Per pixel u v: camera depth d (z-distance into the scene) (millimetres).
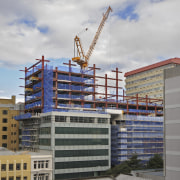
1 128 130625
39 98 112125
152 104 141750
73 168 94375
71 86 119188
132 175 63438
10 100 144875
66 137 94688
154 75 175125
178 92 51906
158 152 124375
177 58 167000
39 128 102312
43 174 88625
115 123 122188
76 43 156875
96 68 129625
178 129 51312
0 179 81375
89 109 117875
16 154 88625
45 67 112062
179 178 50406
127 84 195875
